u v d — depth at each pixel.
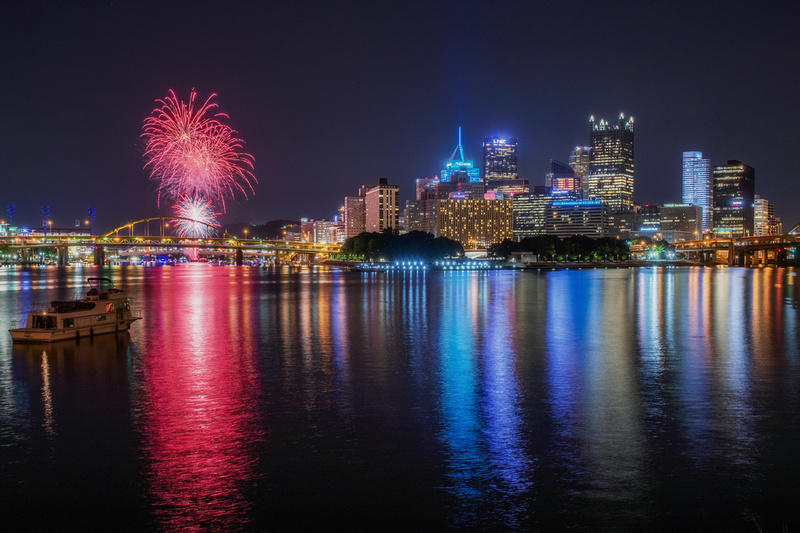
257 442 30.89
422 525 22.70
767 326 75.19
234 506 24.09
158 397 39.78
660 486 25.59
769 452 29.09
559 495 24.83
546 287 164.62
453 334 68.81
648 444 30.23
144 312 95.19
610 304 108.75
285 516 23.34
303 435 31.91
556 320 82.62
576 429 32.56
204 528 22.55
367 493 25.09
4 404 38.16
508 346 59.84
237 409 36.81
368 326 76.50
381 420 34.41
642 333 69.00
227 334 68.88
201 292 147.75
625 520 22.95
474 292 143.75
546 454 28.98
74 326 64.38
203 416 35.38
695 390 40.91
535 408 36.66
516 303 111.19
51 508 24.00
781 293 138.12
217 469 27.48
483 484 25.84
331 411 36.28
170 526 22.70
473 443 30.55
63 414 35.94
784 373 46.31
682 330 71.62
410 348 58.88
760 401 38.06
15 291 158.38
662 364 50.06
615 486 25.59
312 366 49.88
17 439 31.53
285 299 122.75
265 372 47.47
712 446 29.89
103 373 47.16
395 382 43.78
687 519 23.00
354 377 45.53
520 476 26.58
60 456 29.11
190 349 58.16
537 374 46.31
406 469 27.34
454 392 40.75
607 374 46.19
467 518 23.16
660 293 138.50
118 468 27.64
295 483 26.03
